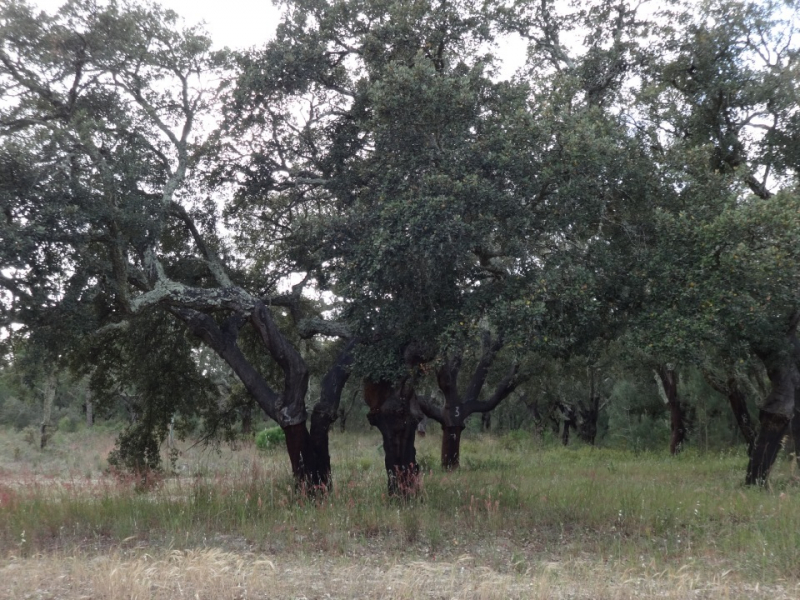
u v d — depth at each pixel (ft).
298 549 30.14
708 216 32.19
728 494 41.98
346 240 37.65
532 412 131.13
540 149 32.65
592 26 46.91
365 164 42.14
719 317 30.07
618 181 33.45
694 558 27.37
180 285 39.40
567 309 32.63
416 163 34.35
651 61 46.60
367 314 35.83
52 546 31.32
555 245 34.17
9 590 22.71
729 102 46.06
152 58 40.29
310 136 45.32
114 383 53.67
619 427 108.68
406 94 33.81
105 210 34.68
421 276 33.60
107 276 36.45
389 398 41.32
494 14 45.96
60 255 34.45
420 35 41.37
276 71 41.75
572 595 22.58
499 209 31.86
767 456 48.08
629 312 33.71
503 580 23.84
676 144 36.63
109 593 22.20
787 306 34.14
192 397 53.06
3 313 33.86
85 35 37.35
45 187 33.45
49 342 36.37
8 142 32.73
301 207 48.39
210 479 43.42
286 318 54.24
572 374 78.89
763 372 66.44
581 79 42.68
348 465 65.36
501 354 71.15
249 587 23.16
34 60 36.58
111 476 51.16
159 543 31.19
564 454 88.99
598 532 32.96
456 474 55.93
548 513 36.37
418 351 38.91
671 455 86.74
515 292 32.04
